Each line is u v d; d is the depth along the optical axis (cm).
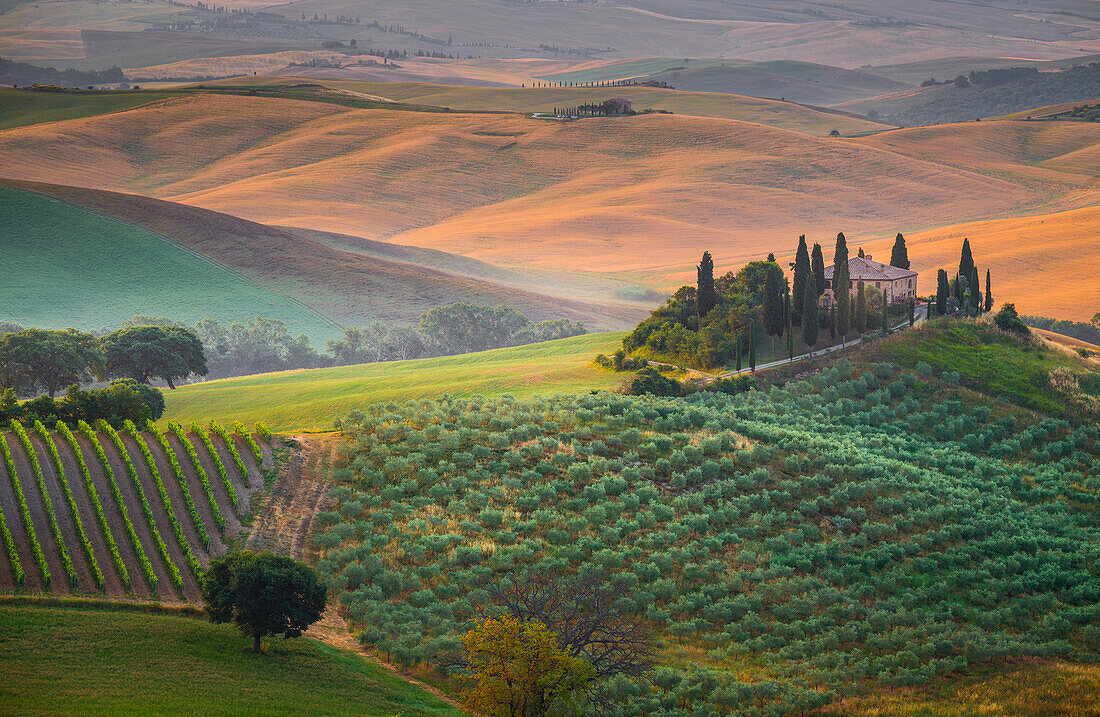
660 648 16475
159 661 13375
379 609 16300
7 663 12694
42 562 15850
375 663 14938
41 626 13988
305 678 13688
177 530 17912
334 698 13162
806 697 14675
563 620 13975
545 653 12550
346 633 16062
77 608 15012
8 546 16162
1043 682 15550
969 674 16112
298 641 15075
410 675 14800
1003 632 17638
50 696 11812
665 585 18200
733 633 17025
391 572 17512
